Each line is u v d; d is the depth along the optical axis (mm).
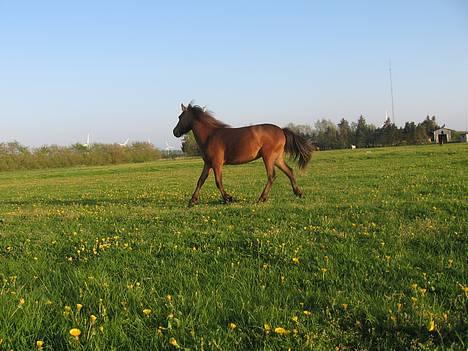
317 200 12055
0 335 3500
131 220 9836
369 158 41938
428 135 122250
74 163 86250
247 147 11844
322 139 124438
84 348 3344
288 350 3268
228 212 10125
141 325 3717
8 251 7199
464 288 4277
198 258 6102
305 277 5043
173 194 16953
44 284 4977
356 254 5887
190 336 3543
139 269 5629
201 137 12328
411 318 3727
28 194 23250
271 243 6531
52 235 8383
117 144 96688
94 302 4277
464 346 3207
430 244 6227
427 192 12906
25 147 83875
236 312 3984
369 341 3451
